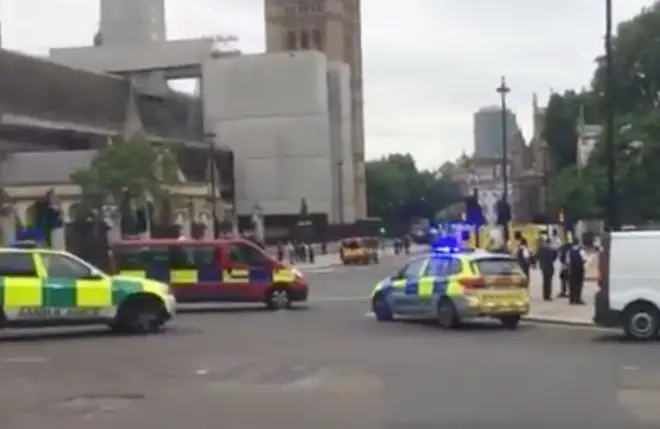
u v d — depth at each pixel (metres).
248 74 120.81
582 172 66.12
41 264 23.02
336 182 129.88
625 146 59.00
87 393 14.18
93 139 103.75
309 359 18.20
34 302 22.75
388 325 26.78
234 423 11.54
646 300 21.86
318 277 60.34
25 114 98.12
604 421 11.37
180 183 89.62
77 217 75.50
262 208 119.69
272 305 34.12
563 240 51.31
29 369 17.12
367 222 140.00
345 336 23.27
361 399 13.27
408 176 196.62
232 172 119.12
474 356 18.50
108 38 132.25
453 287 25.62
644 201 59.41
